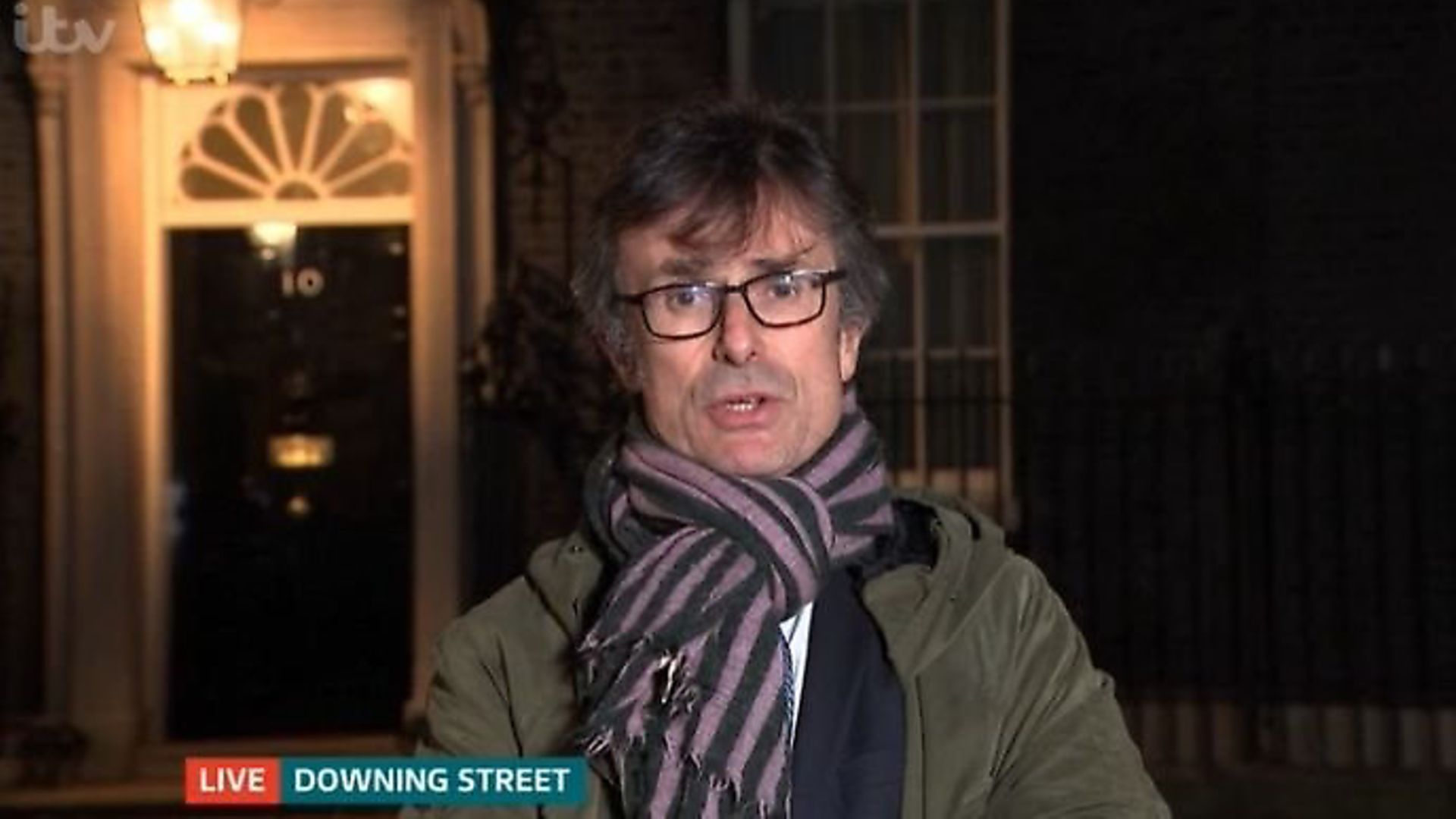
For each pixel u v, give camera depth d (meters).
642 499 2.14
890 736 2.06
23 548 8.66
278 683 8.95
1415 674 8.09
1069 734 2.06
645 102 8.65
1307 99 8.26
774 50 8.88
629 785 2.06
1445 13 8.18
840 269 2.15
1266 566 8.13
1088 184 8.39
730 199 2.09
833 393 2.16
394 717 8.90
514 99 8.66
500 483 8.52
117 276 8.67
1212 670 8.17
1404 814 7.68
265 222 8.91
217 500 8.95
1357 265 8.22
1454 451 8.07
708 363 2.12
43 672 8.62
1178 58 8.34
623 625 2.05
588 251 2.20
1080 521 8.29
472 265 8.63
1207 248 8.30
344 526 8.96
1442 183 8.19
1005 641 2.08
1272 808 7.75
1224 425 8.19
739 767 2.00
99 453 8.62
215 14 8.16
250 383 8.98
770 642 2.06
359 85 8.90
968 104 8.80
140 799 8.02
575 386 8.50
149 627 8.81
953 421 8.66
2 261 8.66
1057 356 8.34
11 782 8.41
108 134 8.64
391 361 8.95
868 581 2.10
